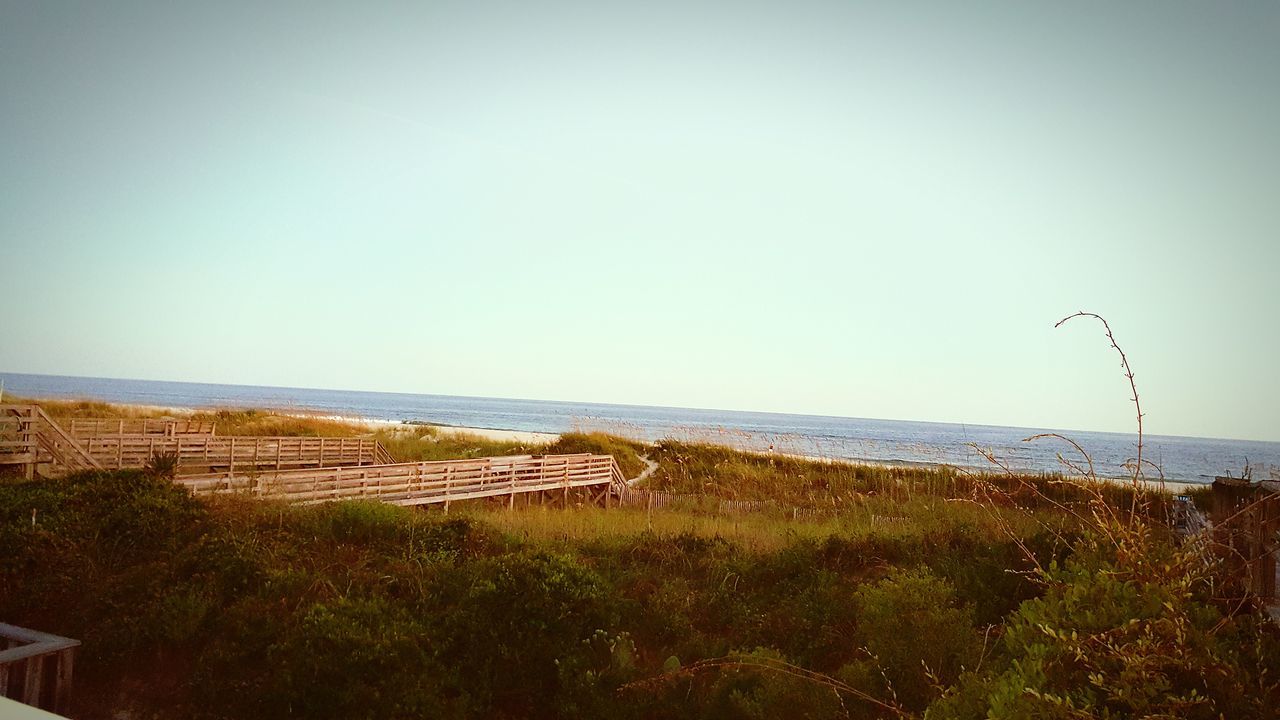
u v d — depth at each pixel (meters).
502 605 9.16
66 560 10.29
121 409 46.25
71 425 21.28
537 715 8.13
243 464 23.39
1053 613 3.70
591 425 40.75
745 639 9.55
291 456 26.39
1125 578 3.72
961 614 6.55
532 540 13.82
